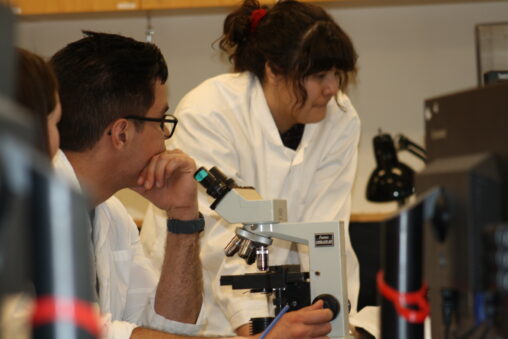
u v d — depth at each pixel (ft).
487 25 11.33
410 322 3.77
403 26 14.89
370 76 14.97
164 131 8.20
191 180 8.21
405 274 3.78
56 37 15.39
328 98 9.17
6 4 2.27
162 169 8.03
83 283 2.16
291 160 9.93
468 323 3.85
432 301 4.10
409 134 14.89
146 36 14.84
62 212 2.11
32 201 2.09
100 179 7.74
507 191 3.84
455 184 3.90
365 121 14.97
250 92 9.99
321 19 9.21
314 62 8.82
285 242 9.34
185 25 15.21
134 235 8.68
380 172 11.51
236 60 10.29
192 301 8.36
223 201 6.35
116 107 7.54
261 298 8.56
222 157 9.59
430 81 14.87
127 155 7.75
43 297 2.14
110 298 8.24
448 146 4.18
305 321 6.21
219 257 9.10
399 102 14.92
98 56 7.54
